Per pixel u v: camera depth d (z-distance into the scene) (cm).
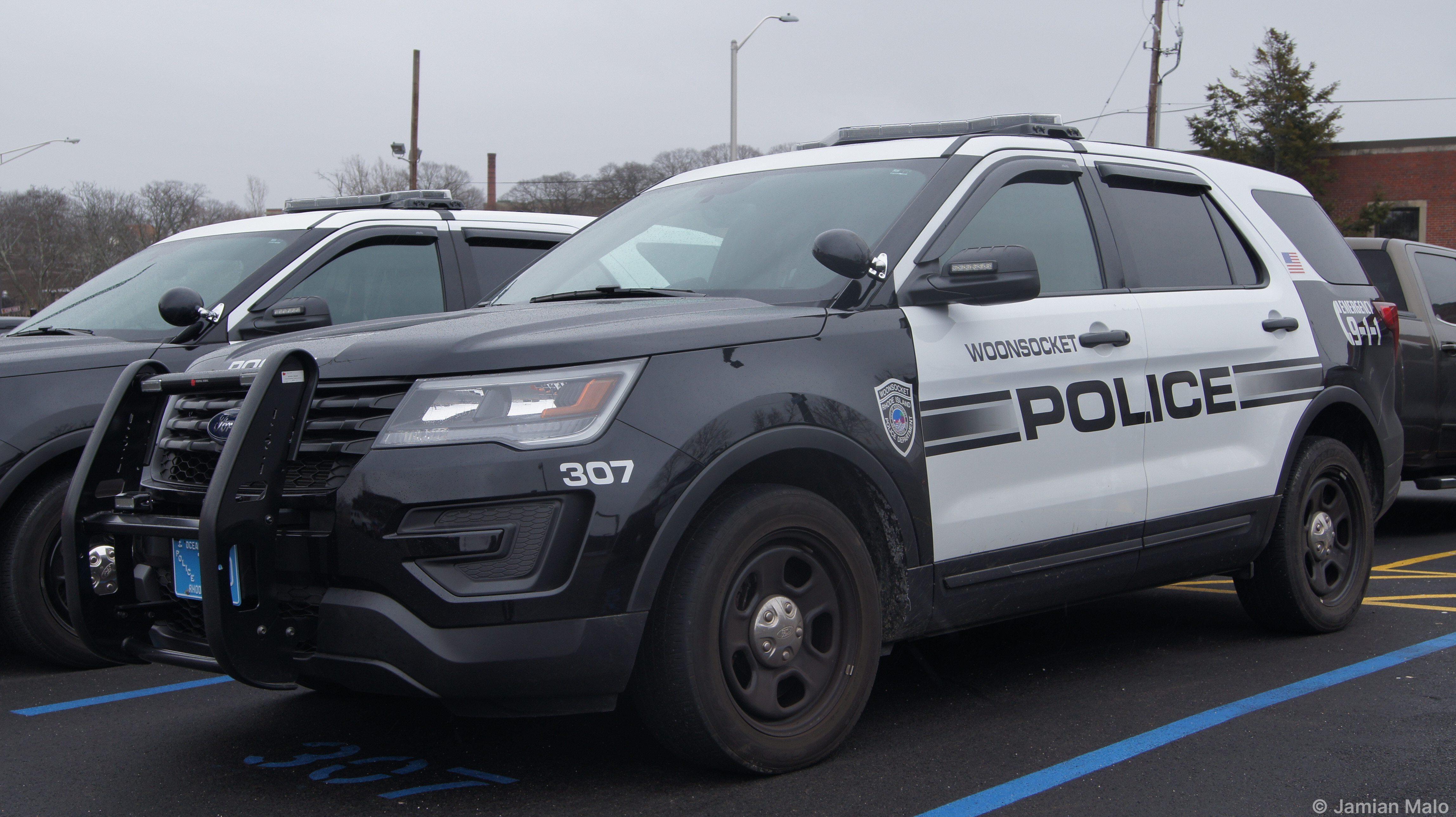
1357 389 530
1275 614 509
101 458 353
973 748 367
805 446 337
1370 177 3700
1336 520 525
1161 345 444
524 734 388
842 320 362
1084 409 416
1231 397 470
